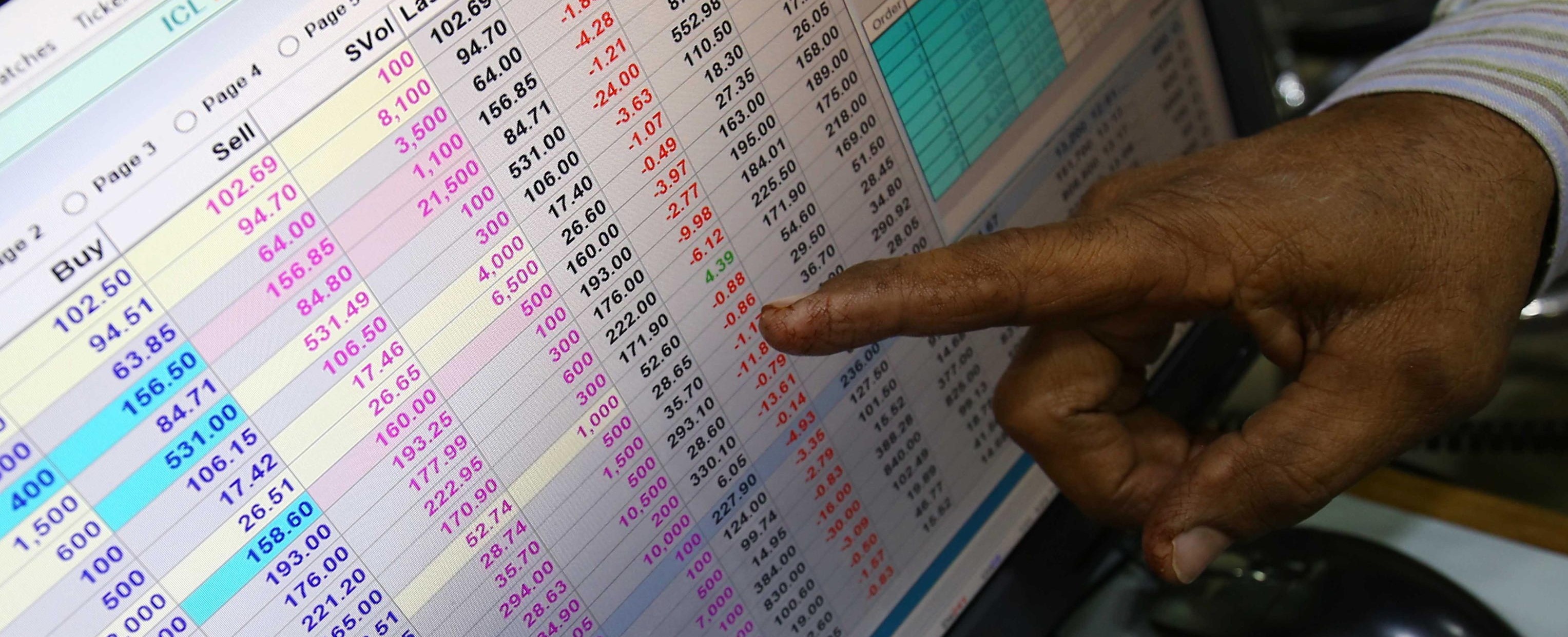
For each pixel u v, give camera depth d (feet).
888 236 1.33
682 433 1.15
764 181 1.18
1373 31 2.54
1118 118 1.64
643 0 1.04
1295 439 1.13
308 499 0.90
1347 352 1.14
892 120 1.30
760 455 1.24
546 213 1.00
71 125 0.75
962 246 1.02
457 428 0.98
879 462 1.37
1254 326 1.18
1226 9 1.78
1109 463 1.26
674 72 1.07
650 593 1.15
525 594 1.05
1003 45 1.43
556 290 1.02
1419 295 1.14
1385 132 1.25
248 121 0.82
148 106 0.78
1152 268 1.08
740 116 1.14
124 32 0.76
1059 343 1.22
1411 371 1.12
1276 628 1.52
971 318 1.01
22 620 0.78
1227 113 1.86
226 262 0.83
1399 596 1.48
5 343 0.75
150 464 0.82
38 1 0.73
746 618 1.25
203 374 0.84
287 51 0.83
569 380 1.05
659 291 1.10
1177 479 1.19
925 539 1.45
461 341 0.96
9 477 0.76
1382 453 1.15
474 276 0.96
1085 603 1.73
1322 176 1.18
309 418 0.89
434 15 0.90
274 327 0.86
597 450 1.08
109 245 0.78
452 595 1.00
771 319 0.94
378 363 0.92
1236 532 1.18
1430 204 1.17
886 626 1.41
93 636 0.82
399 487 0.95
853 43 1.25
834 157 1.25
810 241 1.24
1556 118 1.25
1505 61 1.30
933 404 1.44
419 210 0.92
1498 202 1.20
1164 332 1.28
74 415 0.79
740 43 1.13
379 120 0.89
